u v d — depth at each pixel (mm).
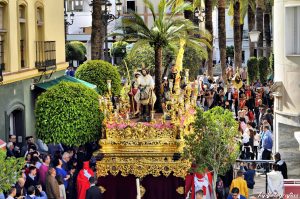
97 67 32000
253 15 60375
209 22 46250
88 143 24734
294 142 26188
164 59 35594
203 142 19984
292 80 26109
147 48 38750
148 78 22969
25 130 26703
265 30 63312
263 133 26109
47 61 28641
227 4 58500
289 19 26062
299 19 25906
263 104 36562
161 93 24172
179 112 21766
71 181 21500
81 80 31578
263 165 25188
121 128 21922
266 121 26500
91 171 21656
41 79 28828
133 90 23156
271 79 49156
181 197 21719
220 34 47500
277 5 26531
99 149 23031
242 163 22641
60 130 23188
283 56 26312
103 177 22062
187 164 21516
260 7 57531
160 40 24281
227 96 36688
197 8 47906
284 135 26406
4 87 24438
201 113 20188
